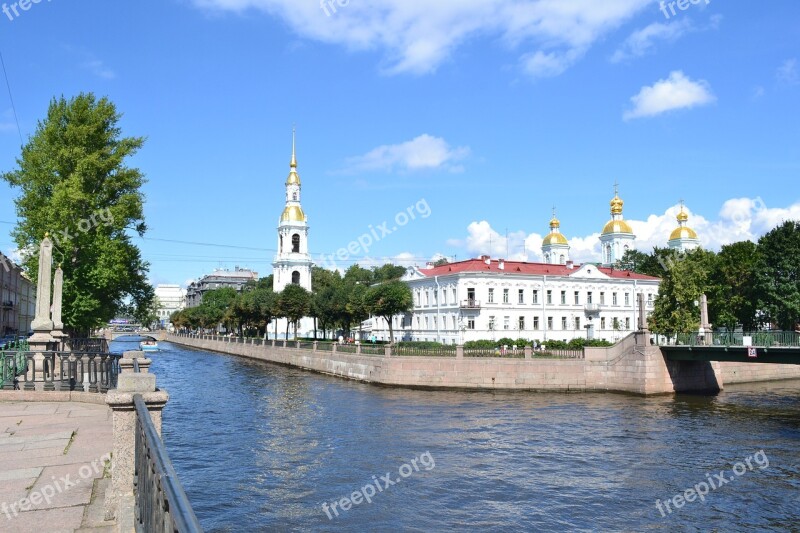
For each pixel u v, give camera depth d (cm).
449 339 7669
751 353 4259
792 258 6881
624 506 1980
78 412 1539
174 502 416
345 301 7725
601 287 8469
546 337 7888
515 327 7706
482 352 5175
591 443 2877
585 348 5053
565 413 3778
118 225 4047
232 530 1700
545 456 2606
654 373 4769
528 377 4959
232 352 10225
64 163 3925
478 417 3578
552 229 11312
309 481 2178
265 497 1992
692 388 4959
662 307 6525
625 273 8931
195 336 13362
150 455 573
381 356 5322
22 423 1385
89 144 4012
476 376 5003
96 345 3428
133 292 4834
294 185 11138
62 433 1273
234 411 3747
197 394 4619
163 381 5609
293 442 2808
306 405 4028
